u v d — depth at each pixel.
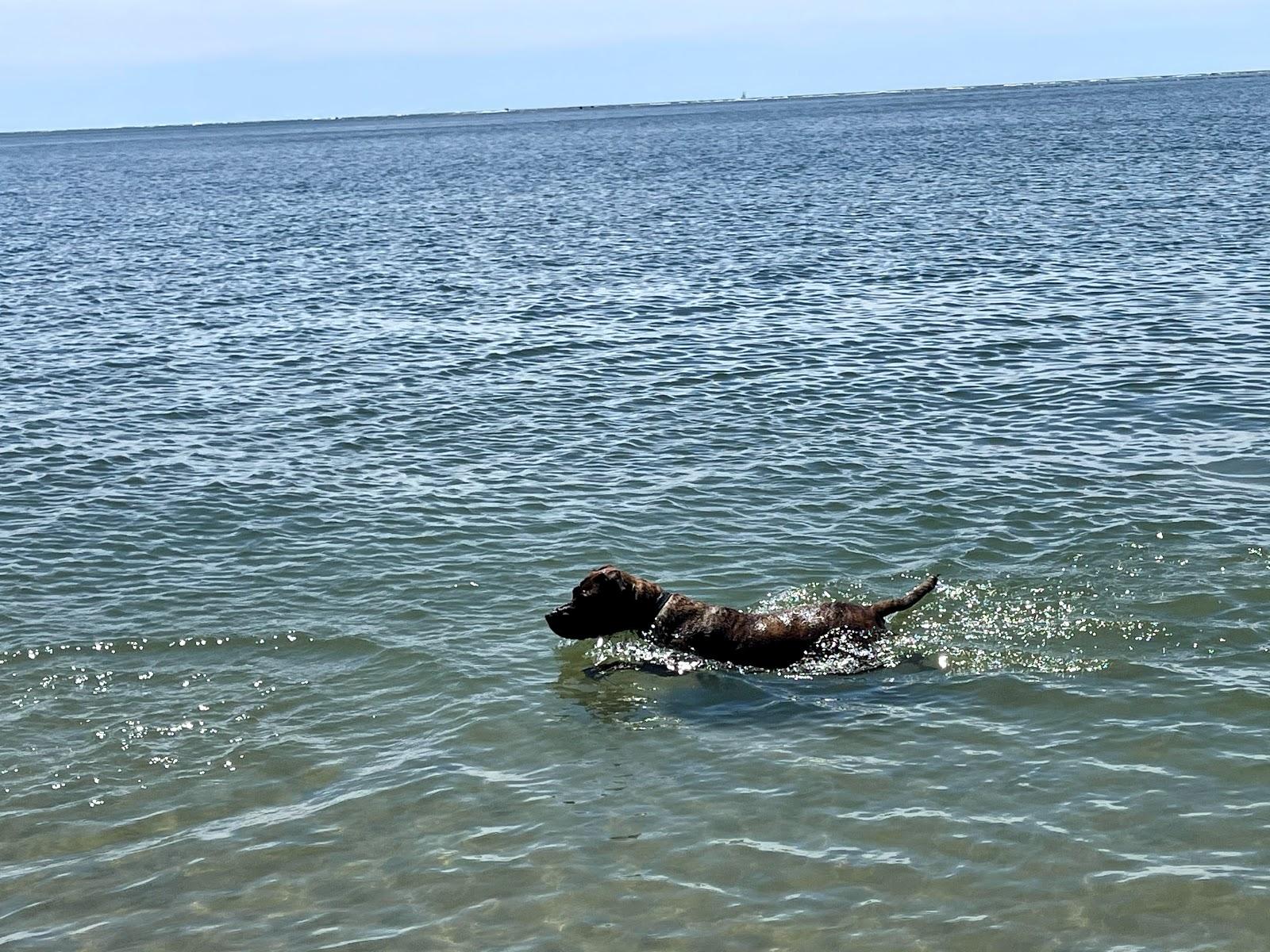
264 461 16.98
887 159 79.56
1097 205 44.53
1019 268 31.19
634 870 8.03
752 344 23.53
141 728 10.02
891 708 9.95
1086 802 8.52
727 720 9.89
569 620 11.01
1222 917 7.34
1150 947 7.14
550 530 14.04
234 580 12.87
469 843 8.39
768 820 8.51
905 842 8.20
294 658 11.16
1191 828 8.16
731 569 12.78
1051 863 7.91
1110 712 9.66
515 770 9.28
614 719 9.96
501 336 25.34
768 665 10.79
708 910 7.64
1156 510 13.76
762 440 17.25
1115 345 22.06
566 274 33.81
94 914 7.82
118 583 12.83
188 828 8.69
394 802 8.90
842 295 28.52
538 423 18.59
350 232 48.66
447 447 17.44
